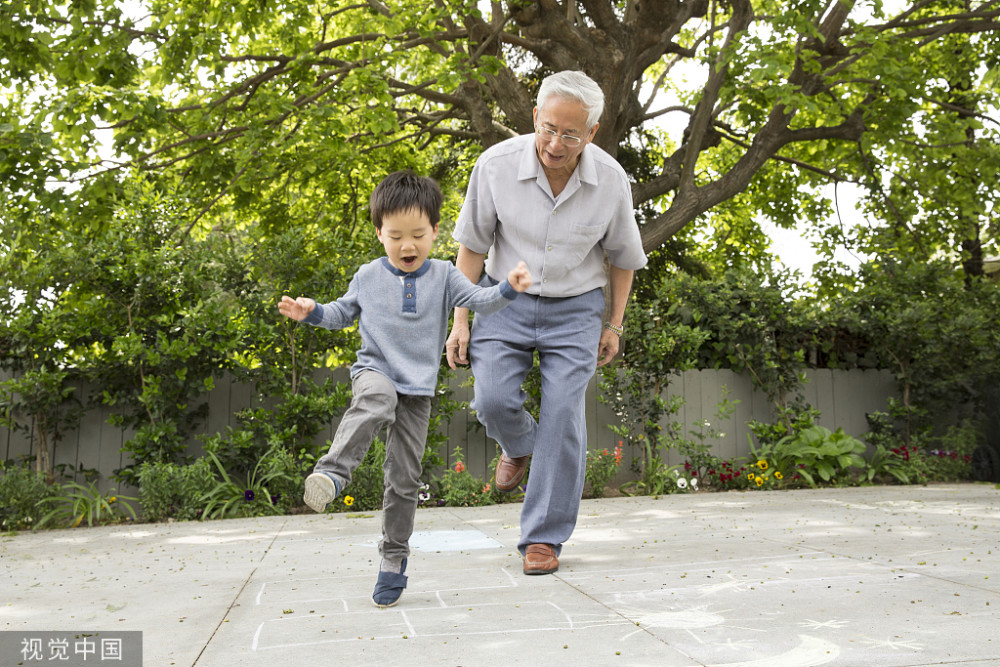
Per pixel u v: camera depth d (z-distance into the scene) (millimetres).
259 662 1973
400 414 2533
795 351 8328
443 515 6008
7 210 7180
